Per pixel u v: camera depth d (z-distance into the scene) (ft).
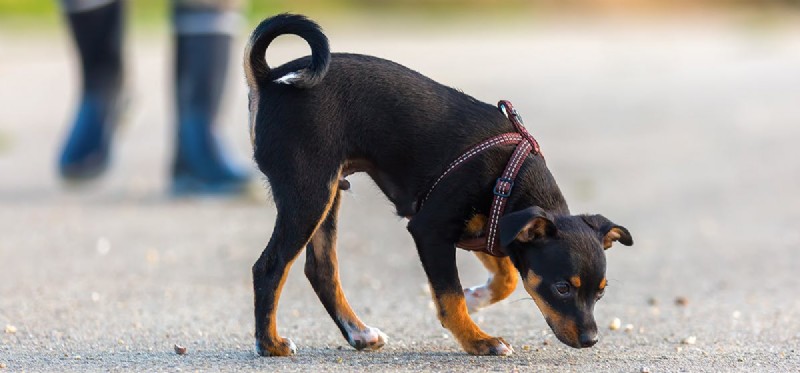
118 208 47.73
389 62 27.43
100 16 50.49
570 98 83.46
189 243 41.29
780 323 31.12
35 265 37.52
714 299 34.32
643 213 47.37
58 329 29.63
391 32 143.64
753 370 25.95
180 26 48.62
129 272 36.83
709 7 232.53
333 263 28.12
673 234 43.68
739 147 62.69
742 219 46.26
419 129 26.68
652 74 98.99
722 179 54.34
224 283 35.63
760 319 31.65
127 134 68.13
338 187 27.25
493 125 27.12
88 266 37.58
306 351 27.58
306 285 35.24
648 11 224.74
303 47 103.30
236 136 65.31
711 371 25.77
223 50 49.14
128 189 52.19
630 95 85.25
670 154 61.11
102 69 51.62
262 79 26.73
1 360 26.48
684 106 79.05
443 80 91.04
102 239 41.75
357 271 37.70
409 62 103.04
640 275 37.50
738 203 49.32
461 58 109.29
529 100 82.02
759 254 40.50
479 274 37.40
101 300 33.09
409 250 40.88
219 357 26.73
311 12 167.63
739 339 29.30
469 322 26.96
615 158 59.88
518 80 93.56
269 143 26.27
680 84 91.40
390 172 27.14
